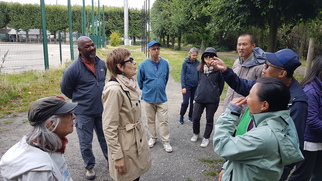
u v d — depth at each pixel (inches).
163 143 160.1
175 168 137.9
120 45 1738.4
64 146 63.3
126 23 1734.7
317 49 542.9
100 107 124.4
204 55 152.6
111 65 89.2
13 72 398.3
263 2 259.6
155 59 156.3
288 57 75.7
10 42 749.3
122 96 87.6
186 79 203.0
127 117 90.4
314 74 90.5
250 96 61.8
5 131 186.7
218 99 158.7
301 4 258.2
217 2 309.7
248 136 58.7
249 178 60.3
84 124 121.0
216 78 153.9
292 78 80.2
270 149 56.2
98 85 123.0
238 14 299.3
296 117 73.0
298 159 58.4
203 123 214.1
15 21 1801.2
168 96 310.0
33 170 51.4
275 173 57.8
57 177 56.2
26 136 56.4
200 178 128.2
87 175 125.7
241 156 59.3
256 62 114.7
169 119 223.5
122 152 89.2
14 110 234.5
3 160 52.7
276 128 57.6
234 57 884.0
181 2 725.3
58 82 345.7
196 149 161.8
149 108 159.8
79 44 120.0
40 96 279.6
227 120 66.5
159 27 1371.8
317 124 86.0
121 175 90.9
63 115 59.2
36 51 846.5
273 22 302.5
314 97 87.4
